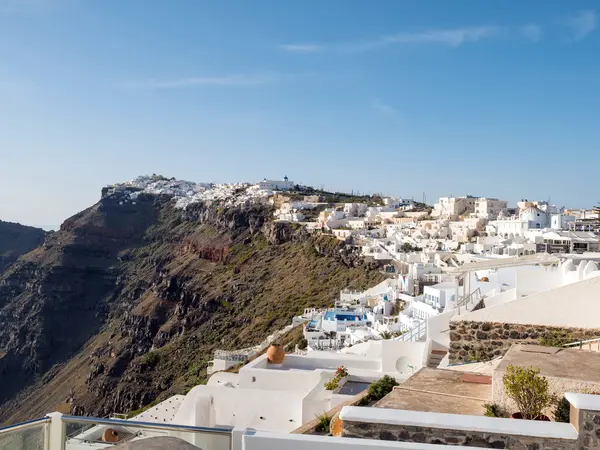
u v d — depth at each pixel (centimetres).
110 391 12025
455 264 7838
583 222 10600
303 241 14212
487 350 1592
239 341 9769
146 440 685
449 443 768
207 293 14238
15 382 18650
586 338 1501
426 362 1833
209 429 902
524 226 10400
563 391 902
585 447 732
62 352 19125
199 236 18800
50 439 903
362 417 796
